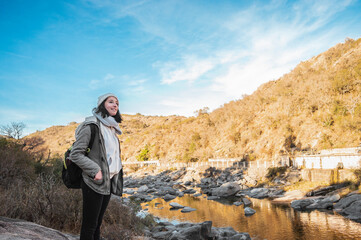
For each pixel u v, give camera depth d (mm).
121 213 8539
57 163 12891
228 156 42781
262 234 10555
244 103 58188
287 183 22984
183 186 30891
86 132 1975
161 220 13664
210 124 61594
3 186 7816
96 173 1871
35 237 2064
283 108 42844
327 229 10500
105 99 2264
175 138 68875
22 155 11312
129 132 128750
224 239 9180
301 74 52562
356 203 12898
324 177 20531
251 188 24531
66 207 6020
